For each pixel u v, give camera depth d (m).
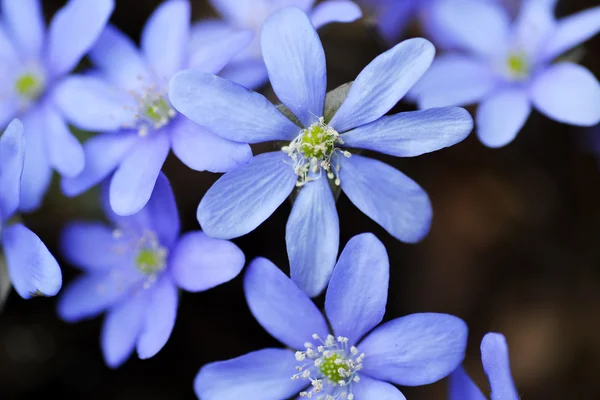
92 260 0.18
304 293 0.16
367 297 0.16
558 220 0.20
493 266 0.20
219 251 0.16
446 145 0.16
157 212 0.17
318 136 0.16
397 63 0.16
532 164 0.20
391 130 0.16
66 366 0.20
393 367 0.16
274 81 0.16
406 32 0.20
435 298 0.20
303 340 0.16
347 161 0.16
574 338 0.20
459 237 0.20
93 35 0.17
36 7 0.18
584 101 0.17
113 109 0.17
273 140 0.16
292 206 0.16
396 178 0.16
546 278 0.20
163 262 0.17
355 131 0.16
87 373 0.20
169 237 0.17
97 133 0.19
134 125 0.17
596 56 0.20
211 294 0.19
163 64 0.17
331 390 0.16
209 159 0.16
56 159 0.17
